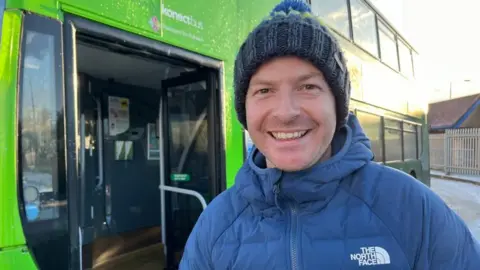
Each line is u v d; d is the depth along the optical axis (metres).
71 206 1.90
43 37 1.85
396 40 8.09
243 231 1.13
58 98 1.89
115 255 4.22
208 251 1.18
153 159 4.97
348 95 1.15
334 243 1.02
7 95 1.71
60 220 1.85
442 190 12.72
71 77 1.96
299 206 1.08
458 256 0.99
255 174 1.18
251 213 1.15
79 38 2.16
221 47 3.13
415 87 9.23
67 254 1.87
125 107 4.60
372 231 1.01
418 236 1.00
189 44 2.80
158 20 2.55
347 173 1.07
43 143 1.82
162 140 3.77
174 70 3.70
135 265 3.91
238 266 1.09
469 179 15.13
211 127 3.19
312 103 1.04
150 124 4.93
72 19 2.00
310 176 1.05
